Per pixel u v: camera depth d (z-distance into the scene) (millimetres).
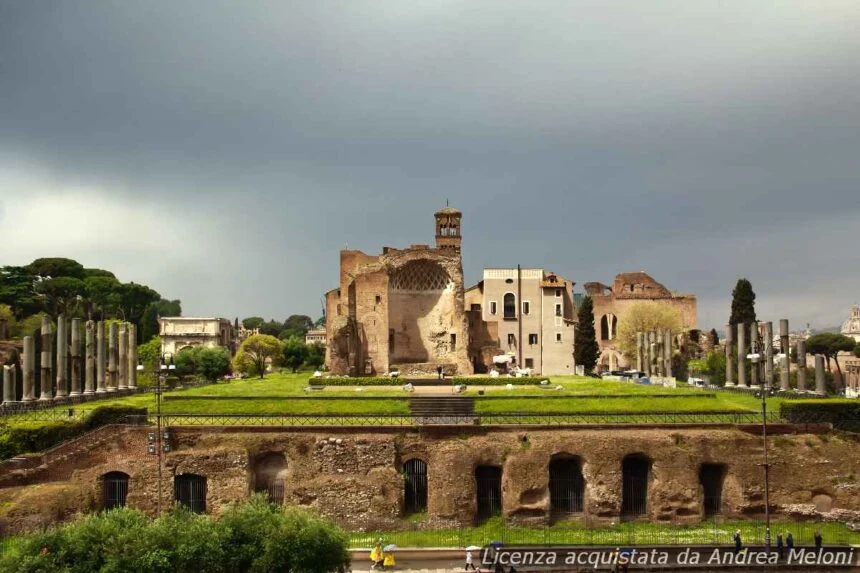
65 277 178000
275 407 73438
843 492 64875
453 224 121375
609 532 60656
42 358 84312
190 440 65375
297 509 50062
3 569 41250
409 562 54031
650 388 87875
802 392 86625
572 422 68312
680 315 163000
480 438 65625
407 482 65750
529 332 137000
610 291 191125
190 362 143750
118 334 103438
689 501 63969
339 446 64688
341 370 104625
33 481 61500
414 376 105750
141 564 42031
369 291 110812
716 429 67688
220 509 62375
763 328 116875
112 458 63875
